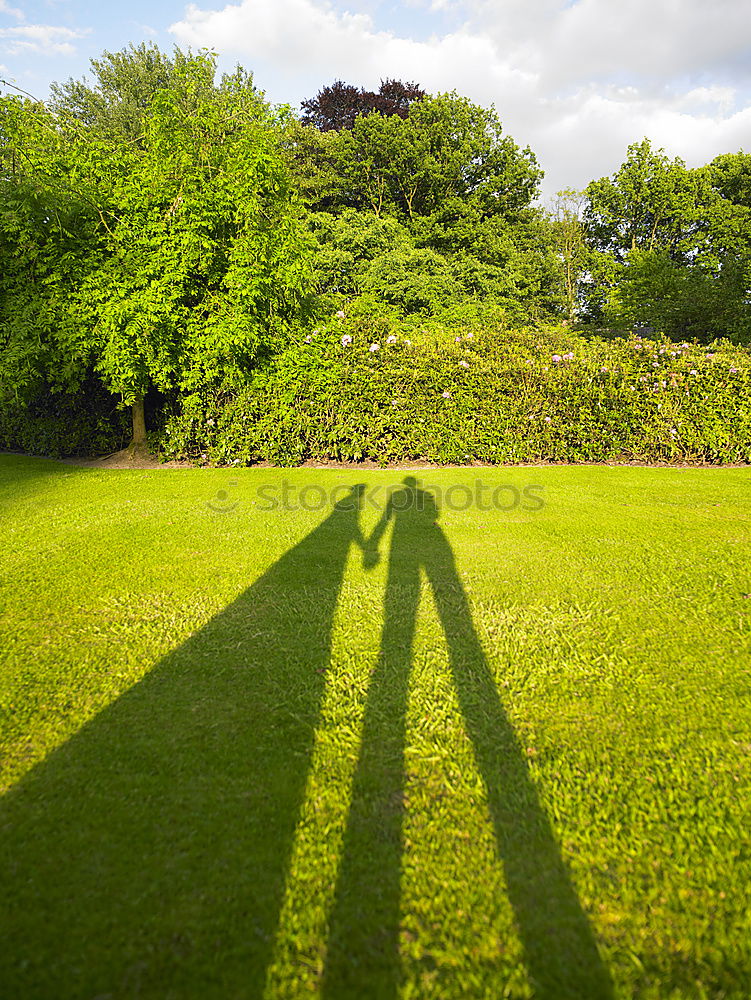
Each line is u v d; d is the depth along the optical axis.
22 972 1.31
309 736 2.16
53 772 1.97
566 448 7.98
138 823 1.74
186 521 5.00
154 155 7.71
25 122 7.80
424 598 3.39
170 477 6.98
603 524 4.89
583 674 2.57
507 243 21.20
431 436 7.72
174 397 8.52
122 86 24.78
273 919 1.45
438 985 1.30
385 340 7.84
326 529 4.77
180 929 1.42
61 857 1.62
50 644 2.86
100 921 1.43
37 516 5.16
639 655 2.72
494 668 2.62
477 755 2.06
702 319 17.39
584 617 3.12
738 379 7.81
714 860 1.61
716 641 2.85
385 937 1.41
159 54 25.69
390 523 4.94
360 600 3.36
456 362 7.77
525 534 4.61
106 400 8.79
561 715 2.28
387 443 7.72
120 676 2.57
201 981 1.30
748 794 1.86
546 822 1.75
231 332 7.21
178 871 1.58
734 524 4.88
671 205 29.61
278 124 8.98
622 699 2.38
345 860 1.62
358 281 15.46
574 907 1.48
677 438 7.85
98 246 7.49
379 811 1.80
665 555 4.11
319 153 23.48
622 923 1.44
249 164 7.78
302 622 3.09
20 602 3.35
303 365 7.69
